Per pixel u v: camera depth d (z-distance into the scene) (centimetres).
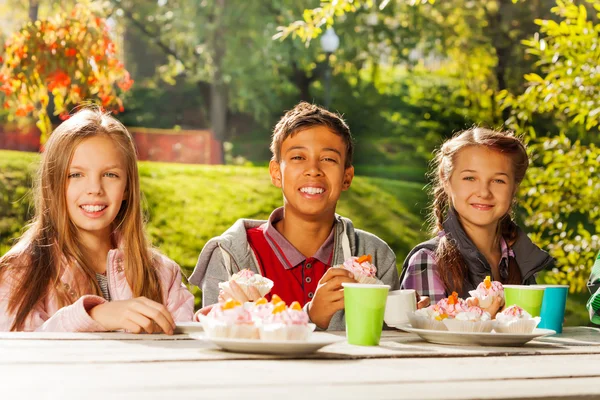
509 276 323
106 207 271
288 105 1953
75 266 267
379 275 306
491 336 194
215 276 287
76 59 728
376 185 1293
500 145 321
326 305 230
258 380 134
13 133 1670
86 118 279
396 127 1925
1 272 258
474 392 131
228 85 1850
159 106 2025
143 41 1992
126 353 164
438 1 1706
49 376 136
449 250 306
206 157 1770
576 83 470
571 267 497
